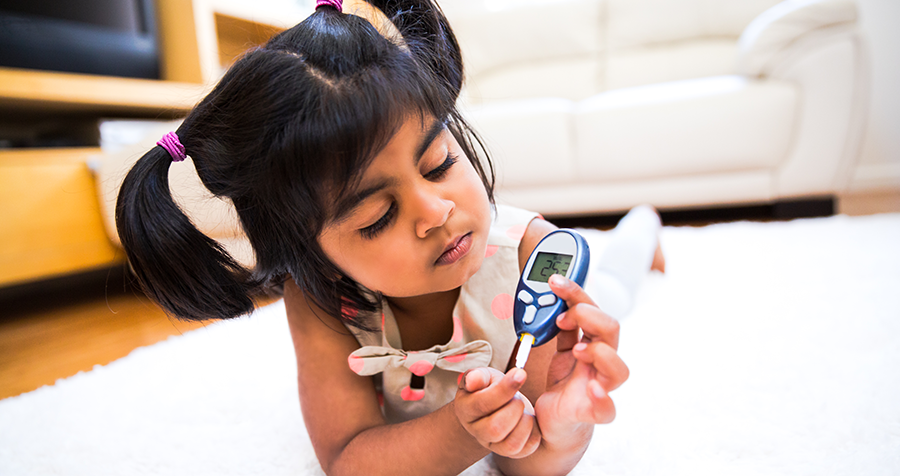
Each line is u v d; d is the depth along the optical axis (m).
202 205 0.56
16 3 1.71
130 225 0.49
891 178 2.35
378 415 0.55
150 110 1.93
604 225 2.16
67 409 0.77
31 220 1.46
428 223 0.44
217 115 0.48
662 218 2.15
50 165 1.49
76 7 1.84
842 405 0.58
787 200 1.83
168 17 2.10
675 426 0.58
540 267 0.47
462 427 0.44
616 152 1.89
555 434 0.43
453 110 0.53
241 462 0.60
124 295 1.63
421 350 0.59
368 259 0.46
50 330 1.30
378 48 0.46
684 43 2.42
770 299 0.95
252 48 0.52
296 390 0.78
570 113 1.96
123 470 0.60
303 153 0.42
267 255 0.50
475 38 2.66
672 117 1.81
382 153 0.42
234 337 1.04
